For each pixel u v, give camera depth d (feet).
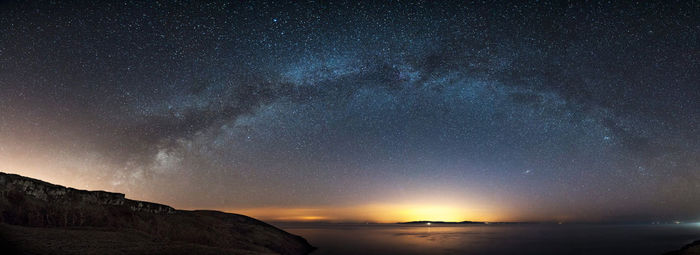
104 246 94.22
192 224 213.46
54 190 159.53
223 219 267.18
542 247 343.26
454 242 421.18
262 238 245.04
